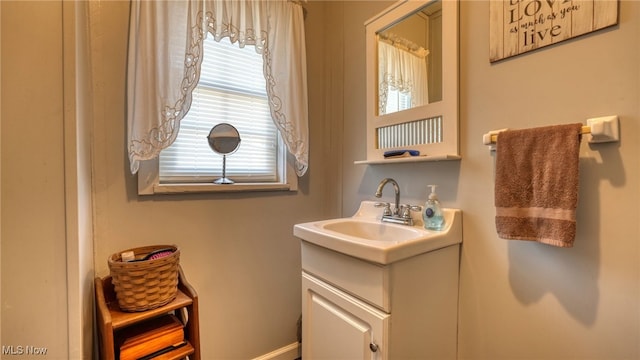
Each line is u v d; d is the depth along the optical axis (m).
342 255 1.03
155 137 1.14
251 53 1.56
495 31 1.03
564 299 0.88
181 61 1.20
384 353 0.89
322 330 1.13
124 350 0.94
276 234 1.61
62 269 0.86
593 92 0.82
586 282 0.84
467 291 1.11
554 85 0.89
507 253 1.00
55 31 0.85
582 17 0.84
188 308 1.08
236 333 1.48
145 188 1.21
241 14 1.36
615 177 0.79
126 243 1.18
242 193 1.50
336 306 1.07
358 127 1.60
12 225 0.81
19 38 0.81
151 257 1.10
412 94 1.29
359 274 0.97
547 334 0.92
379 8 1.48
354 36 1.62
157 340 1.01
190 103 1.20
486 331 1.06
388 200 1.43
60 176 0.85
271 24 1.47
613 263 0.79
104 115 1.13
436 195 1.16
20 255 0.81
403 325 0.93
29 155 0.82
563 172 0.80
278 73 1.48
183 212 1.32
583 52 0.84
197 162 1.41
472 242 1.10
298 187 1.69
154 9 1.16
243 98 1.54
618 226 0.79
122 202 1.17
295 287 1.69
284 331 1.66
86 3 1.09
